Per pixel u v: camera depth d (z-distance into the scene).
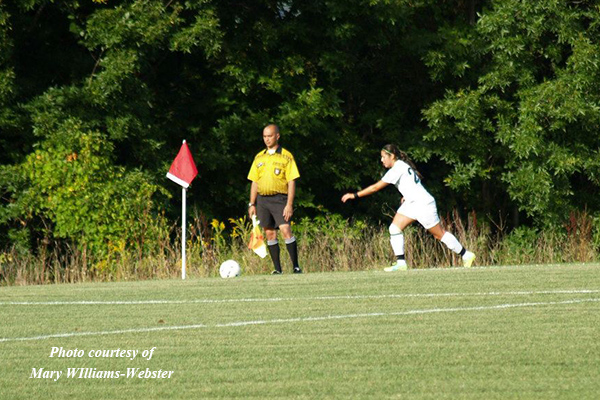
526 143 68.00
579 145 69.75
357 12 67.25
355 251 59.69
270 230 46.66
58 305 29.03
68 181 57.88
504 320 23.31
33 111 59.97
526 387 15.99
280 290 31.94
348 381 16.77
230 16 67.56
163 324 24.14
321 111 68.06
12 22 61.38
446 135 70.50
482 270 38.75
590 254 64.56
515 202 75.62
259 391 16.19
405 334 21.50
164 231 57.88
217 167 67.25
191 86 69.75
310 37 69.81
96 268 54.31
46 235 58.84
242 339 21.41
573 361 18.05
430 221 43.06
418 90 75.94
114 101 60.81
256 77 67.44
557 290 29.75
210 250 55.62
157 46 61.28
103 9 60.41
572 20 69.38
